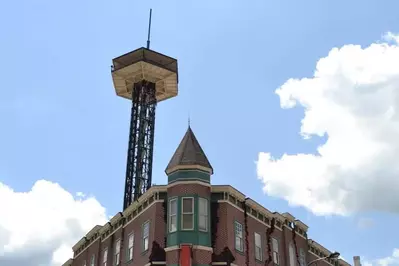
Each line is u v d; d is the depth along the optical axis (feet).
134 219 137.08
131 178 193.77
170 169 124.88
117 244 144.05
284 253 144.56
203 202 121.08
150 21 232.73
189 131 132.46
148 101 213.25
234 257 120.47
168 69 216.54
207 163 125.39
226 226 121.80
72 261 181.47
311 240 163.53
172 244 115.96
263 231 138.62
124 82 223.10
